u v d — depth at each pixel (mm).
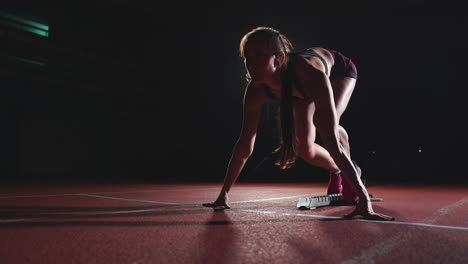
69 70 12602
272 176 12719
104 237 1439
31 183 7027
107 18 13430
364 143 13812
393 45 13773
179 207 2537
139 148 16188
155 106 15742
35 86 12141
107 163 15555
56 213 2205
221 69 16000
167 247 1259
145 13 13453
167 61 15625
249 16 13859
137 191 4602
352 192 2533
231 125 15977
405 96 13664
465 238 1373
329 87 1933
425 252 1157
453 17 12555
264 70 1943
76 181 8117
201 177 11734
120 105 15406
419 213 2137
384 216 1811
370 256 1111
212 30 15094
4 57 11039
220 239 1388
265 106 13891
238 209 2373
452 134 12969
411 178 10055
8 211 2320
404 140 13453
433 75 13359
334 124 1898
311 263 1041
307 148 2383
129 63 14164
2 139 13305
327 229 1577
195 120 16406
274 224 1724
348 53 14344
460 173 12266
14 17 11789
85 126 15188
